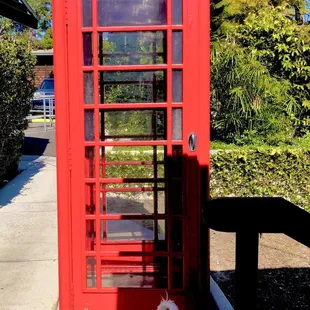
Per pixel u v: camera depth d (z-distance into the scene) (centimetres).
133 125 274
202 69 242
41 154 934
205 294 255
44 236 425
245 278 128
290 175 543
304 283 328
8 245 400
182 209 253
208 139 246
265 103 659
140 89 263
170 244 259
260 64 685
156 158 282
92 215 254
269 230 125
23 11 489
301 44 682
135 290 256
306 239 116
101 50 252
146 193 279
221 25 966
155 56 255
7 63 612
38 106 1491
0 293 300
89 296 254
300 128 689
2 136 604
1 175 647
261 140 643
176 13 241
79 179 246
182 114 246
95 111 244
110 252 272
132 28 240
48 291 303
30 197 584
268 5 908
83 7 238
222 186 550
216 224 128
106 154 285
